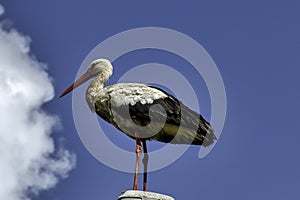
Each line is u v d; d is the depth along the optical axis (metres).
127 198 13.04
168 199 13.07
